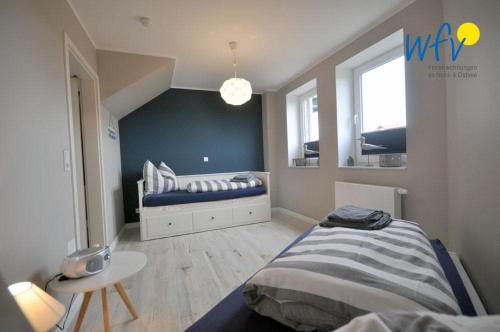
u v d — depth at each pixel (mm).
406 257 958
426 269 867
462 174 1454
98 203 2514
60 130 1505
